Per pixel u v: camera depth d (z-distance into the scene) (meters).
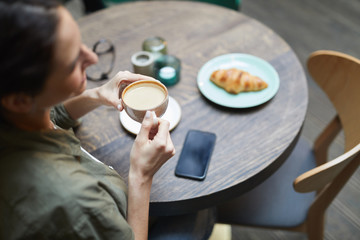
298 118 0.97
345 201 1.63
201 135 0.94
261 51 1.19
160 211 0.83
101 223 0.61
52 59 0.47
